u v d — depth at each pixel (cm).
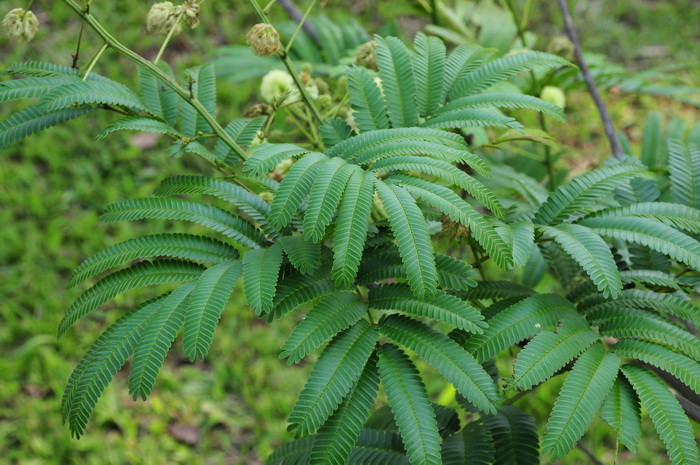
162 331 78
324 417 76
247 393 210
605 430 194
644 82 121
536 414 191
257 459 199
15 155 269
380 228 84
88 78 85
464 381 77
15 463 194
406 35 313
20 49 293
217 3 323
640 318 82
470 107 87
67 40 300
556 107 85
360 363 77
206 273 80
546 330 80
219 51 123
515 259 81
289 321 227
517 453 89
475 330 77
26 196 253
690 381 77
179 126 89
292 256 80
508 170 111
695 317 82
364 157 80
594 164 115
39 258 237
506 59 89
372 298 81
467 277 80
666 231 82
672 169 93
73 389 78
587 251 81
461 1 137
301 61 123
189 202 85
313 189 77
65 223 248
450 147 80
